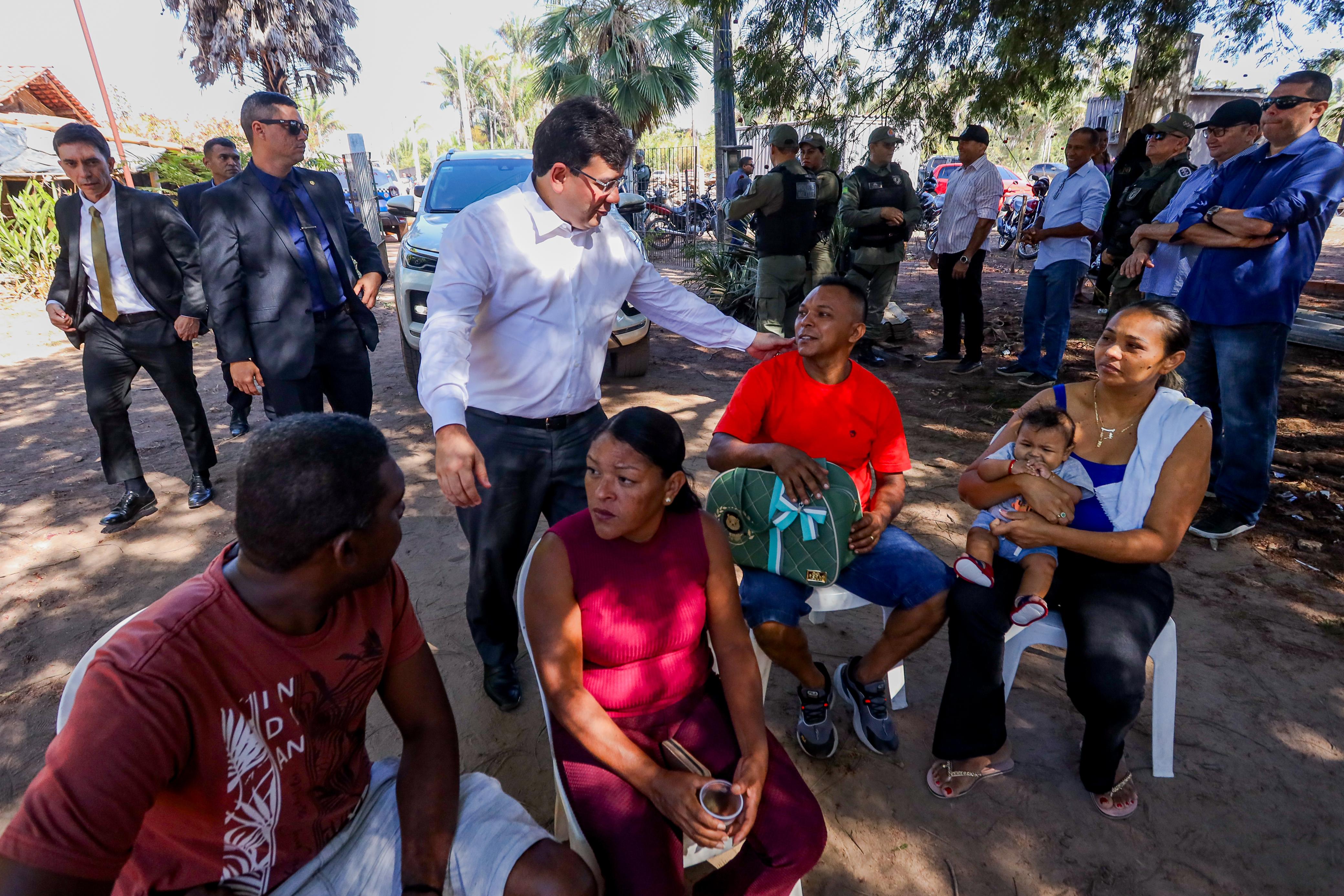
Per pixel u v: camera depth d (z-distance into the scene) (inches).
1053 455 89.9
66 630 129.8
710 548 74.3
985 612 89.4
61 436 223.1
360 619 54.0
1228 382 144.4
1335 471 174.4
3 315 391.9
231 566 50.4
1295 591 131.9
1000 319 336.8
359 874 56.8
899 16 253.8
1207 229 139.9
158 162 699.4
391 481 49.4
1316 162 131.8
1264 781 94.7
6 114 642.8
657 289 108.0
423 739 61.1
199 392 264.2
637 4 647.8
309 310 135.3
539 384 94.8
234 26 761.6
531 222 89.3
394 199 267.4
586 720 67.7
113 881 44.1
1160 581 91.6
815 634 126.3
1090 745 89.8
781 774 70.3
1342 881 81.7
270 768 51.1
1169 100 295.1
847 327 96.9
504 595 106.3
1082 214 224.1
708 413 226.7
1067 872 83.9
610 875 63.9
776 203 250.1
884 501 101.4
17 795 95.7
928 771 97.3
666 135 1253.1
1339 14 241.4
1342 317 304.8
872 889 82.7
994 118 259.1
